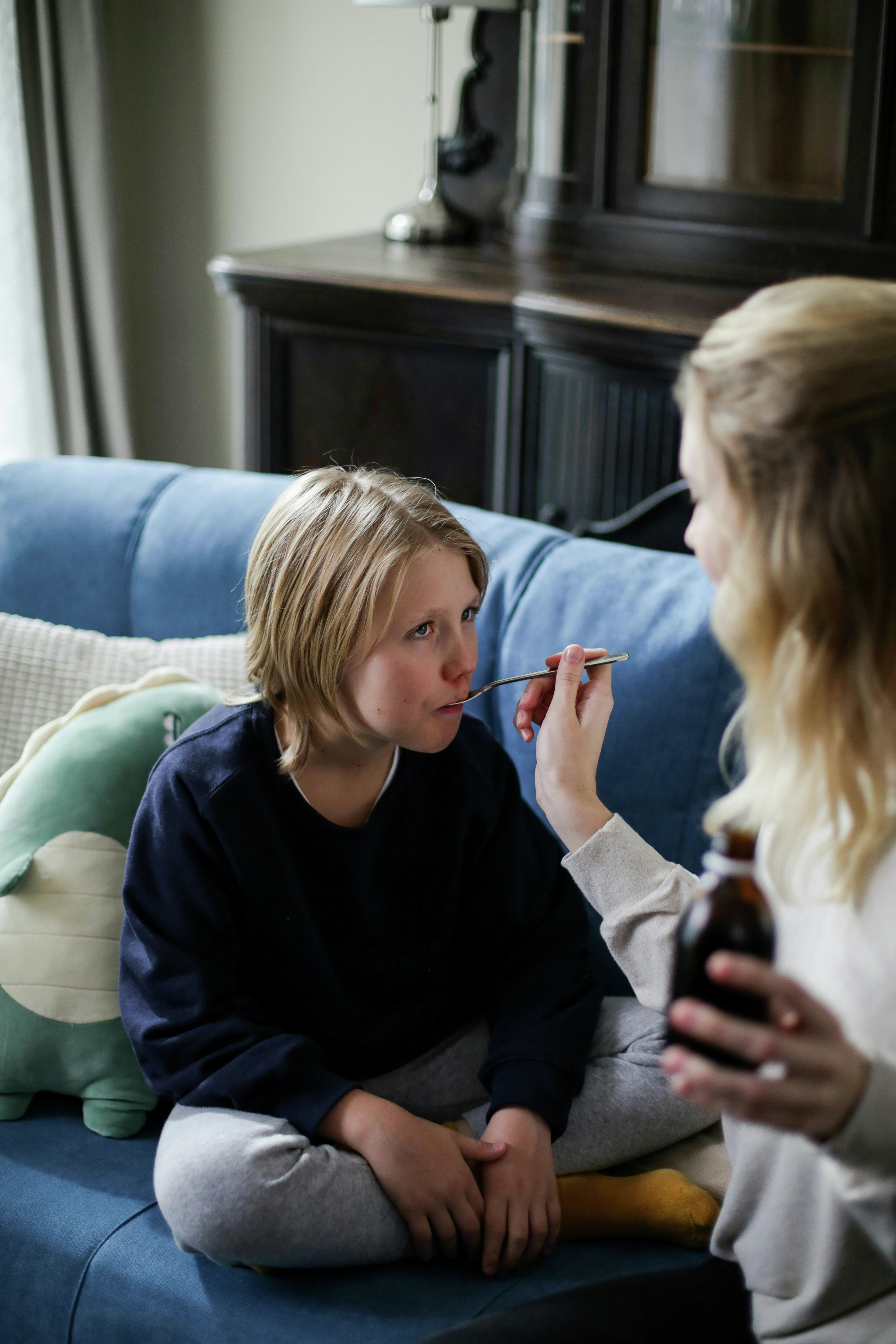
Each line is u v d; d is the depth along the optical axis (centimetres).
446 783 117
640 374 189
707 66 196
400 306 208
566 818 101
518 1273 101
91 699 132
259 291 221
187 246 321
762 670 67
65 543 157
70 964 119
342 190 296
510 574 139
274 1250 95
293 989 113
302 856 112
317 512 105
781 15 187
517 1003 115
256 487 154
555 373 200
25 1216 107
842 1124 60
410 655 103
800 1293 77
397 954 116
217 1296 98
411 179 286
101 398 311
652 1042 114
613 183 211
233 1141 97
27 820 124
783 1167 76
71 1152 115
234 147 306
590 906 131
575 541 142
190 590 151
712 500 69
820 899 71
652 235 208
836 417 62
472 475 216
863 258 188
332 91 289
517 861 120
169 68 307
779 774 69
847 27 181
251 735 112
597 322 186
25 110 283
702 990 64
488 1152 102
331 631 102
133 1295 100
